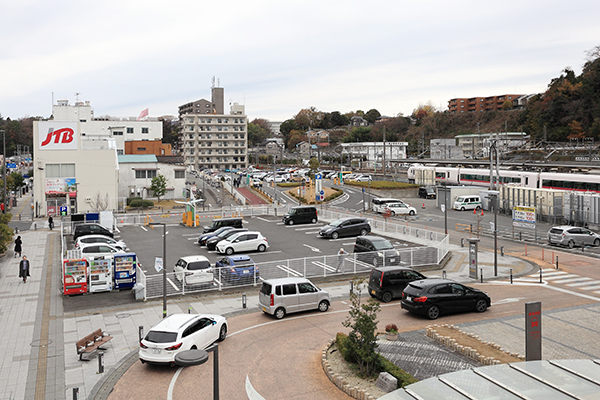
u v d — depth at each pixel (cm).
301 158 15950
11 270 3048
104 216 4475
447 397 997
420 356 1619
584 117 10169
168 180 7981
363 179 9538
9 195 7388
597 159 8094
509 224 5038
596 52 11431
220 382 1448
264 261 3253
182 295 2445
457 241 4134
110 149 6419
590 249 3728
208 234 3944
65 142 6256
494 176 7069
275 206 6219
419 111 19788
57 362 1611
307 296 2148
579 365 1098
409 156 15488
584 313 2145
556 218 5000
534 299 2397
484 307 2194
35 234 4612
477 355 1568
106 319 2077
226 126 14350
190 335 1596
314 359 1630
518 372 1077
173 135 17712
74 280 2455
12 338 1841
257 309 2239
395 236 4141
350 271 2917
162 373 1520
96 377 1495
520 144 11400
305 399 1337
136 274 2603
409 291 2128
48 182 6216
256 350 1716
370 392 1336
